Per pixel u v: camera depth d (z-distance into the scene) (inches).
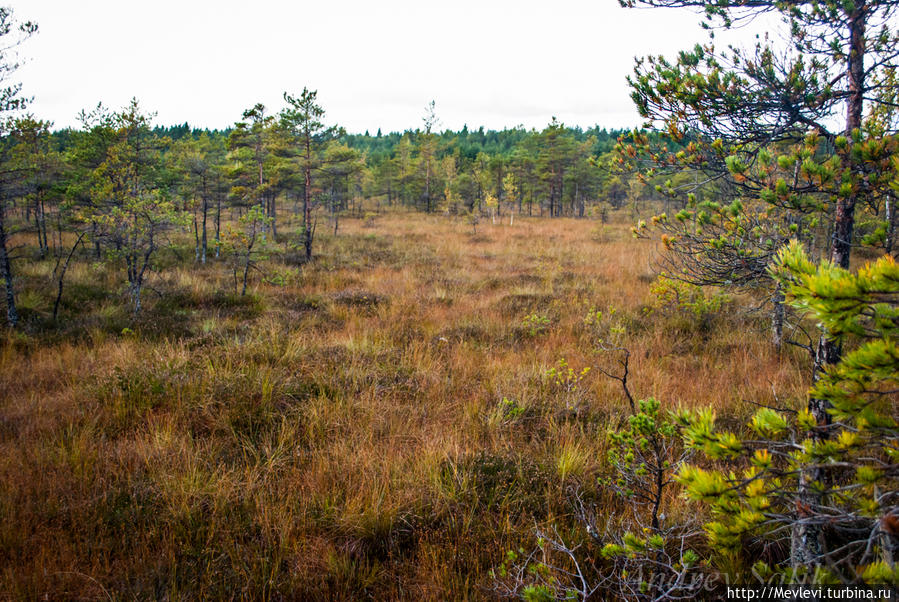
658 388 249.3
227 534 142.3
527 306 452.1
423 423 218.2
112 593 120.3
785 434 140.3
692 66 151.7
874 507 72.7
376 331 363.9
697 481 84.9
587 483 169.0
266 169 1018.1
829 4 121.3
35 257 647.8
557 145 1824.6
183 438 189.2
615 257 751.1
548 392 252.5
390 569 135.9
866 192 116.2
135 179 626.5
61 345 319.0
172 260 719.1
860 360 62.3
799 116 135.6
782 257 77.9
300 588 125.6
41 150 585.9
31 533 139.2
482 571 132.6
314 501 157.3
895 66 121.5
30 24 348.5
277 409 222.8
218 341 325.4
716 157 146.9
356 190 2263.8
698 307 371.9
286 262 732.0
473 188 1982.0
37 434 195.8
